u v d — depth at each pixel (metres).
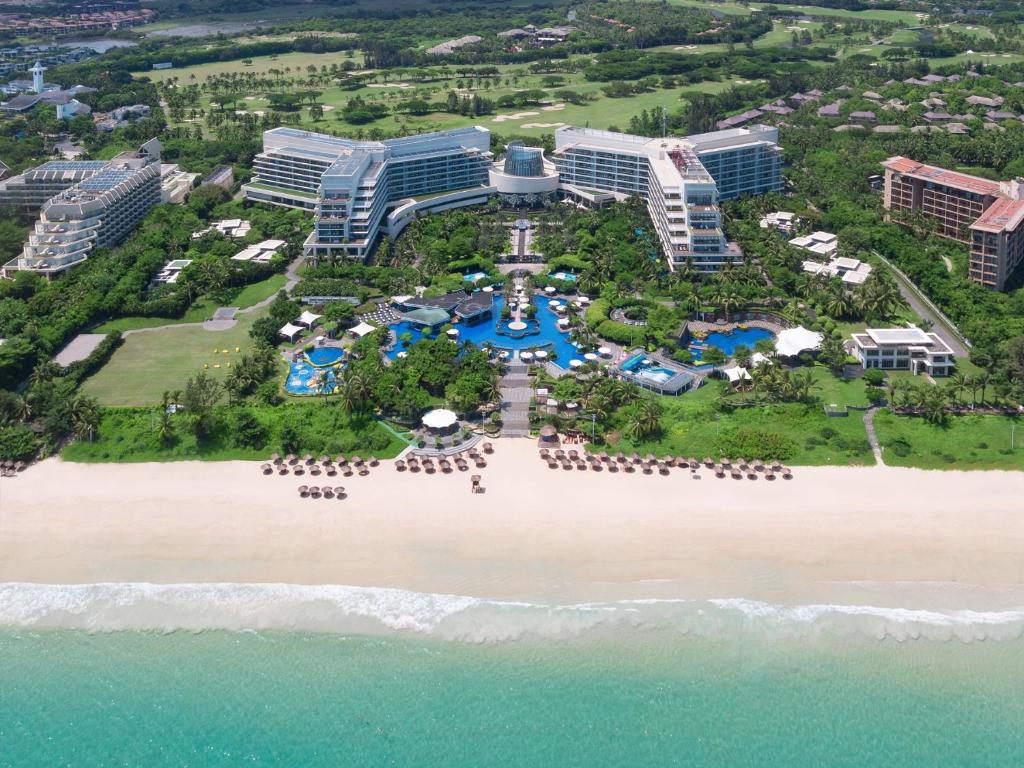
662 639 180.12
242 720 168.25
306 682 174.38
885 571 195.12
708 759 159.62
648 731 164.50
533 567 197.62
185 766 161.50
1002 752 159.50
